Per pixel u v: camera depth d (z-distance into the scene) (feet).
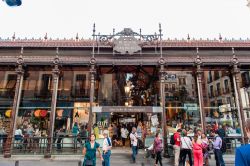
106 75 70.44
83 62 59.00
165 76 62.75
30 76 68.18
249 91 66.85
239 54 60.34
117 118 71.61
